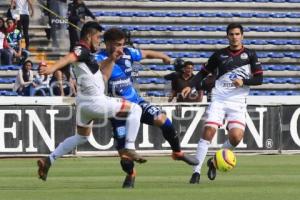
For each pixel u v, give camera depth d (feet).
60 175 123.03
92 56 94.63
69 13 223.71
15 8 224.33
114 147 167.22
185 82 174.70
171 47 246.47
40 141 163.12
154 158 162.61
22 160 157.58
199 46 248.32
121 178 117.19
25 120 162.71
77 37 222.69
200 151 107.45
